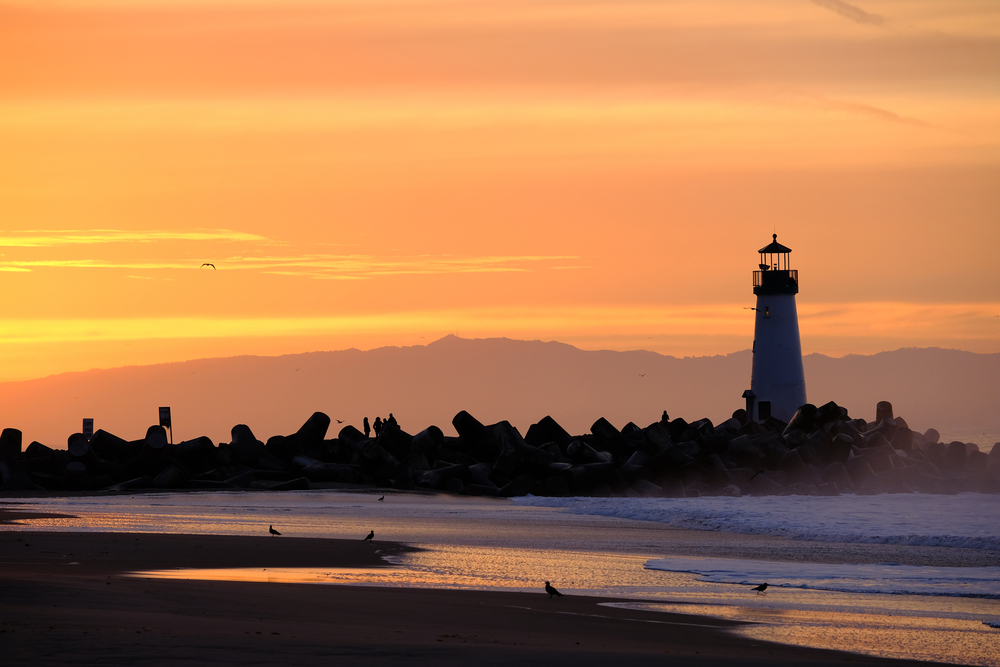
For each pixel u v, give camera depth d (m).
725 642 44.91
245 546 75.19
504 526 103.50
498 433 162.88
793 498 153.75
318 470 155.62
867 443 189.00
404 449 161.62
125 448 156.25
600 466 156.00
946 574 72.12
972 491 177.62
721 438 173.25
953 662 42.56
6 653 33.59
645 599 57.53
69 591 47.16
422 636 41.38
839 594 62.19
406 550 77.75
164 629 38.81
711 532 104.44
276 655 35.09
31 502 123.06
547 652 38.56
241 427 164.62
